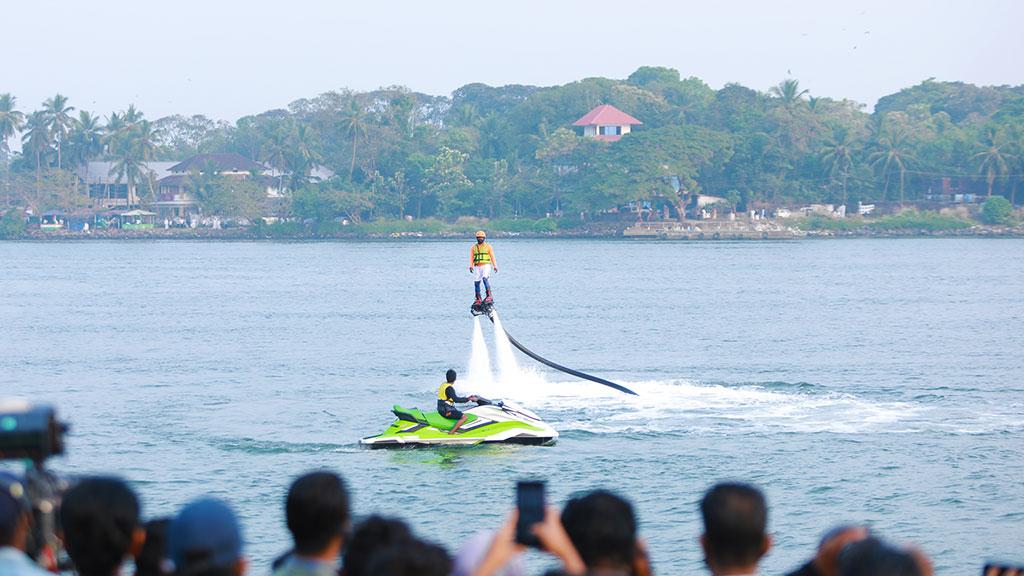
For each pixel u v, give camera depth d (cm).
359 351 11288
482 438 6006
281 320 14900
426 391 8375
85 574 1277
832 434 6384
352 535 1381
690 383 8588
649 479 5322
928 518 4688
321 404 7738
